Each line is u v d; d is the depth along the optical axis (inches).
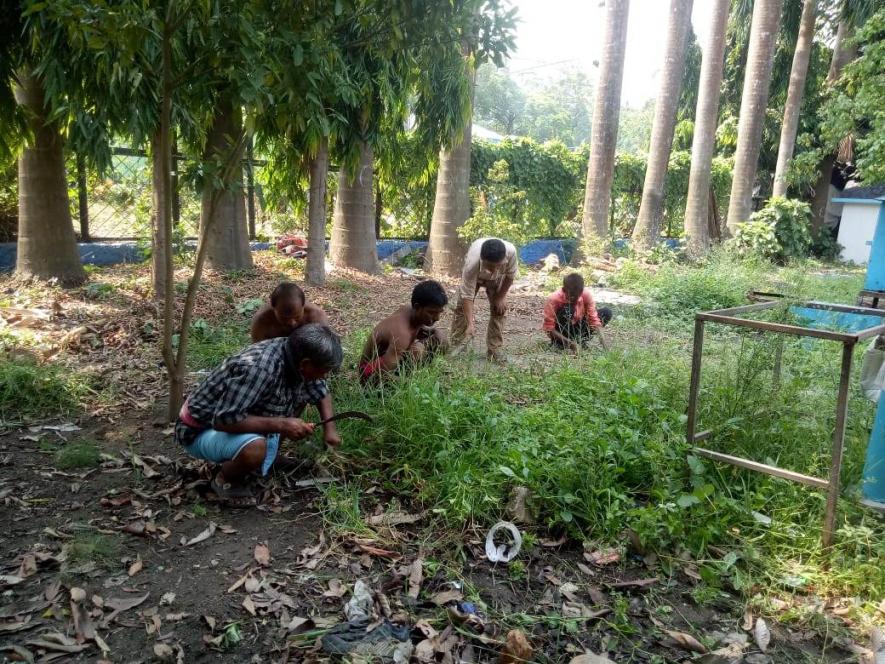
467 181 468.1
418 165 448.5
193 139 289.9
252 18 134.3
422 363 182.4
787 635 103.3
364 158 407.5
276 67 138.5
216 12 130.0
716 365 206.8
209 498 135.4
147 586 107.8
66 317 259.1
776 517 128.8
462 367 202.2
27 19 227.3
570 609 106.2
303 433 128.7
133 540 120.6
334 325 283.7
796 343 209.8
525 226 577.3
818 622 105.1
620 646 99.5
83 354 222.7
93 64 231.5
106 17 122.7
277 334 169.9
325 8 150.3
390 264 473.7
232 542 121.3
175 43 194.7
